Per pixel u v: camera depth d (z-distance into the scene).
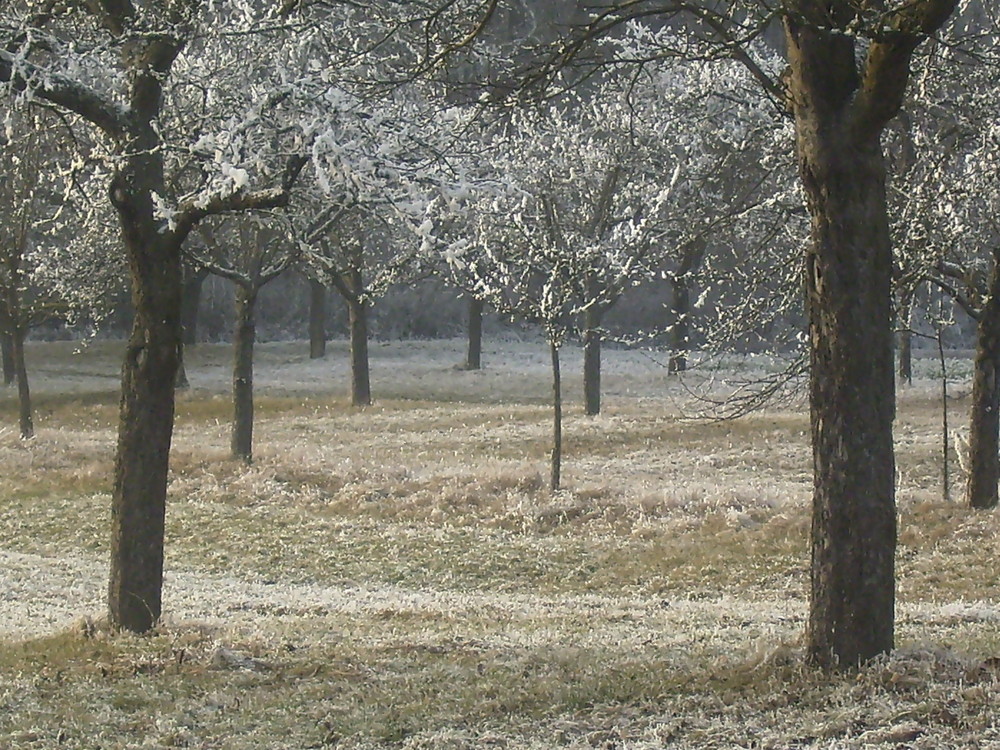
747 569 21.83
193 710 9.72
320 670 11.39
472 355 61.69
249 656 12.16
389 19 11.19
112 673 11.35
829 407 9.34
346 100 12.27
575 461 34.66
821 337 9.34
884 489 9.33
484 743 8.20
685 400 47.12
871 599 9.30
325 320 77.69
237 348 32.81
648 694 9.27
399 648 12.74
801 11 8.99
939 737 7.50
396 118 12.86
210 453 33.34
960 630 12.41
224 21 16.06
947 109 19.89
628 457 35.31
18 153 18.56
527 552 23.66
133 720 9.43
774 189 20.58
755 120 19.27
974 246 24.58
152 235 13.53
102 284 34.47
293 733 8.77
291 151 13.00
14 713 9.70
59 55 12.69
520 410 46.25
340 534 25.28
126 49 13.70
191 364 63.00
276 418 46.12
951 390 46.91
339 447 38.16
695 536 23.98
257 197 12.94
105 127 13.19
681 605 18.22
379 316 77.12
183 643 12.77
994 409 24.48
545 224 33.25
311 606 17.72
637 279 31.75
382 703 9.64
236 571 22.81
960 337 67.25
